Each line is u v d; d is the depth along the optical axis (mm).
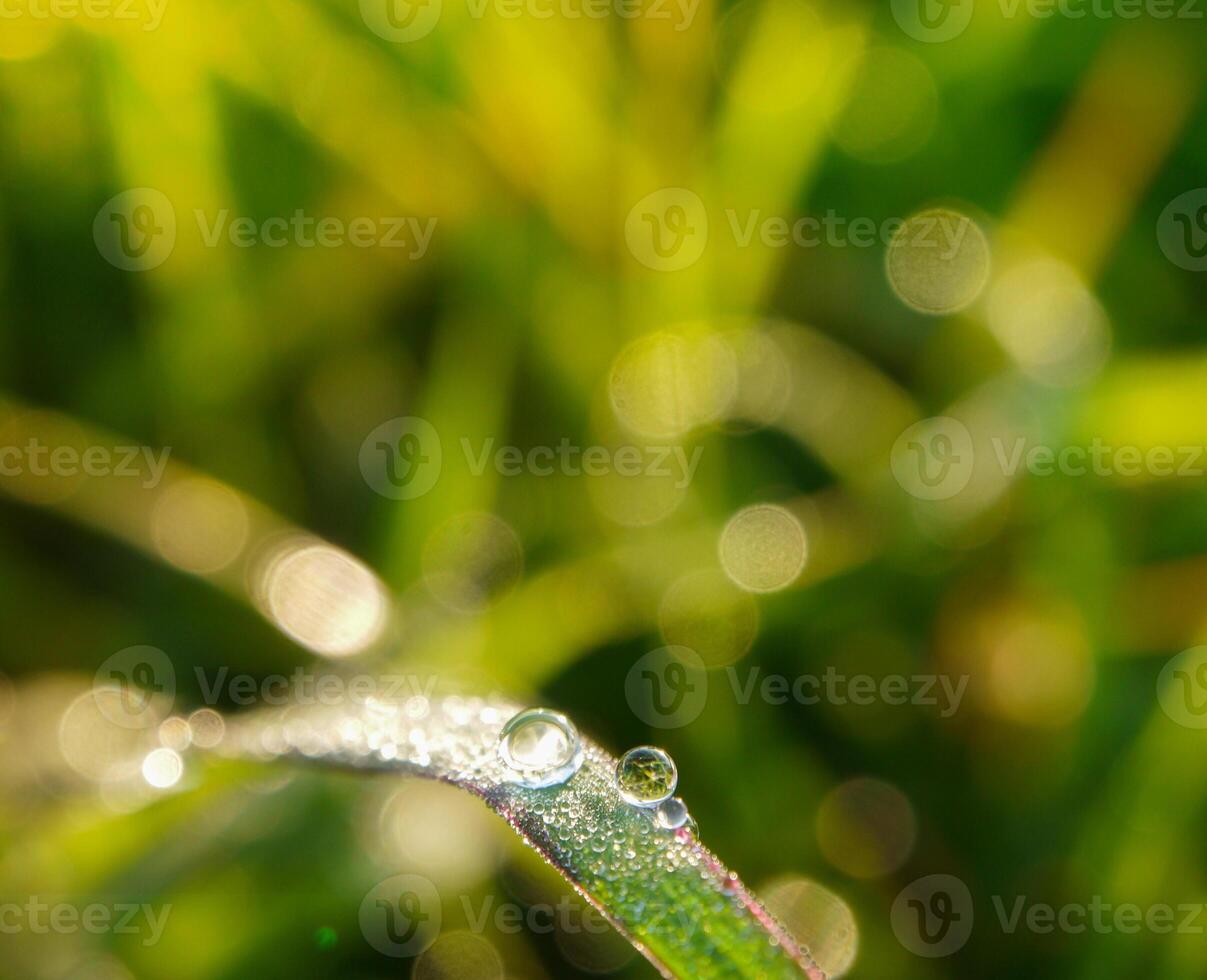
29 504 152
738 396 154
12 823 142
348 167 154
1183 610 147
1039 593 149
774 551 150
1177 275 154
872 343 156
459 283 154
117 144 152
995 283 155
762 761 147
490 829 144
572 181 153
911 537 150
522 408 154
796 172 155
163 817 142
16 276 153
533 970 142
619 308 154
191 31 151
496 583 150
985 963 143
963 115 156
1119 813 143
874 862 145
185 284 153
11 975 139
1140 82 154
